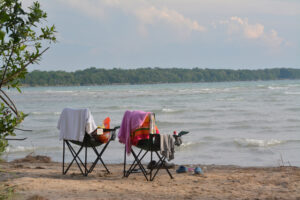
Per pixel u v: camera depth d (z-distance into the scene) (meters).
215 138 14.34
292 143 12.88
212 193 5.46
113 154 11.45
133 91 77.50
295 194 5.39
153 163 7.31
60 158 10.83
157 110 28.00
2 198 4.16
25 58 2.79
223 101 37.84
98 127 6.69
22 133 16.59
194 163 9.92
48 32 2.83
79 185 5.82
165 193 5.41
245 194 5.40
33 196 4.72
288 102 33.84
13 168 7.81
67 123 6.61
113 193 5.32
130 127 6.46
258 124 18.72
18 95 67.88
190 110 27.81
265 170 8.13
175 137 6.43
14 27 2.63
